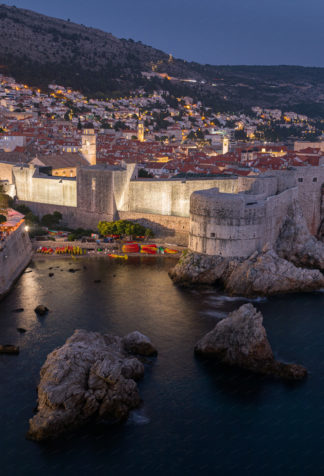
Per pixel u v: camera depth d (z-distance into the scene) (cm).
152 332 8731
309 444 6109
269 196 11931
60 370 6294
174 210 14288
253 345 7494
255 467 5759
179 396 6881
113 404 6309
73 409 6147
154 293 10625
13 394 6825
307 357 7988
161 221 14250
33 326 8906
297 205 12725
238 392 7012
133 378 7144
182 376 7350
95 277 11581
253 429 6334
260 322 7631
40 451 5850
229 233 11075
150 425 6312
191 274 11138
